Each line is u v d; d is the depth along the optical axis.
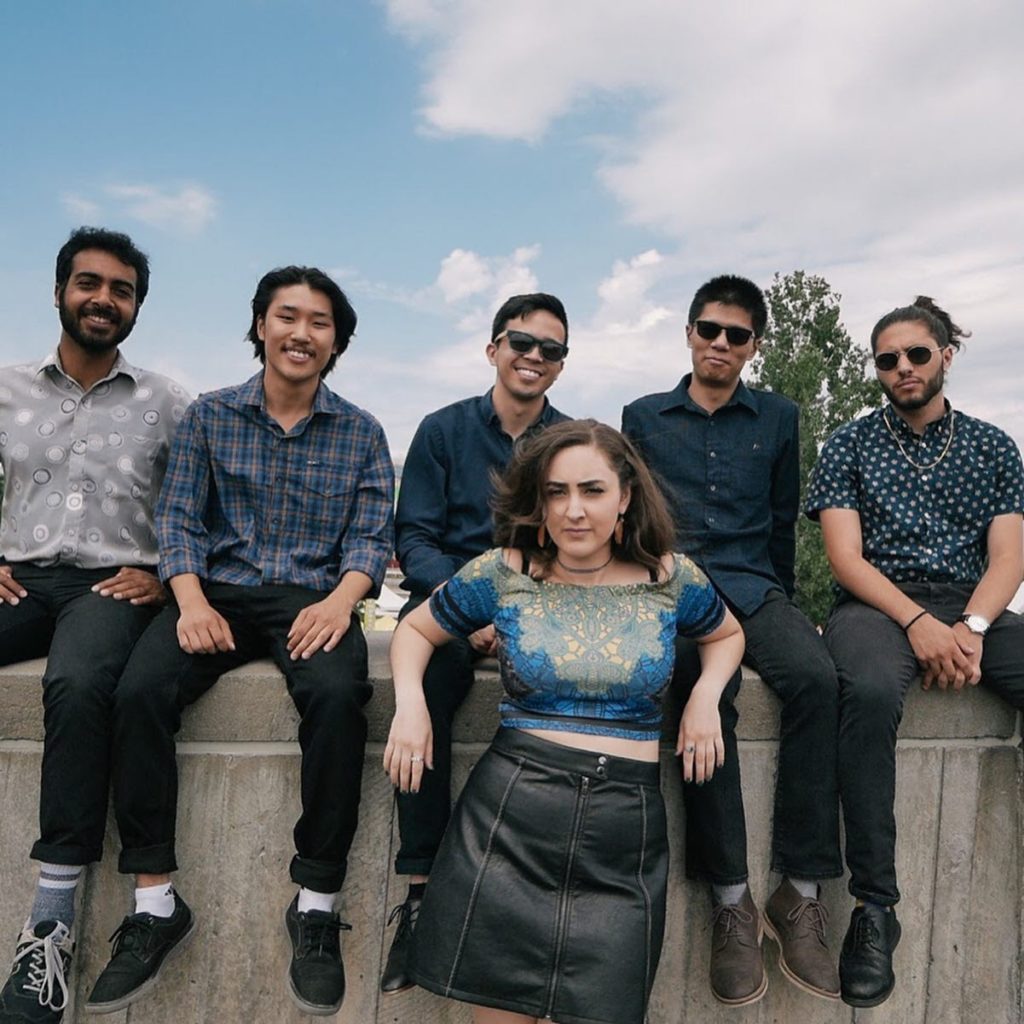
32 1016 1.89
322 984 1.97
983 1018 2.54
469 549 2.69
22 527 2.44
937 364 2.58
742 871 2.19
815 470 2.73
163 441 2.57
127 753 1.99
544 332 2.65
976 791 2.52
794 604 2.66
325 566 2.43
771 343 22.03
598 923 1.71
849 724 2.26
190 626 2.12
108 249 2.43
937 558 2.60
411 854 2.09
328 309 2.36
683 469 2.79
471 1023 2.27
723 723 2.20
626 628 1.83
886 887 2.18
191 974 2.20
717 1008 2.38
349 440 2.46
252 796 2.21
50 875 1.97
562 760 1.76
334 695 2.03
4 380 2.53
